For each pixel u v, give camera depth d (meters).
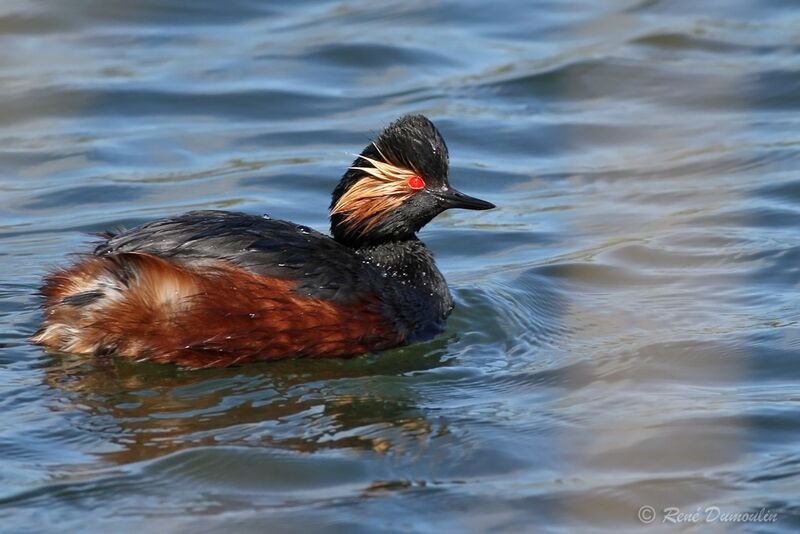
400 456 11.36
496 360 13.96
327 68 24.08
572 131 21.62
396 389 12.98
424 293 14.71
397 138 14.71
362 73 24.00
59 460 11.12
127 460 11.14
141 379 12.97
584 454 11.43
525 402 12.68
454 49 24.94
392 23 26.20
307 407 12.45
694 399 12.73
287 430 11.86
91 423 11.91
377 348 13.95
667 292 15.96
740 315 15.05
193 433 11.73
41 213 18.70
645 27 25.78
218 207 18.77
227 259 13.30
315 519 10.20
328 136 21.48
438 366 13.71
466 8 26.81
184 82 23.31
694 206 18.97
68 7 26.14
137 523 10.07
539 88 23.31
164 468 11.00
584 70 23.80
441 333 14.68
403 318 14.20
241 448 11.39
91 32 25.52
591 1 27.22
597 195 19.64
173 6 26.61
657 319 15.06
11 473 10.84
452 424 12.05
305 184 19.72
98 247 13.78
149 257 13.04
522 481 10.92
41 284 15.59
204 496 10.55
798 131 21.58
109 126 21.78
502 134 21.70
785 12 26.31
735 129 21.75
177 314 13.07
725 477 11.02
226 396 12.65
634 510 10.45
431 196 14.72
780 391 12.91
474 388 13.11
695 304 15.48
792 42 24.69
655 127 21.80
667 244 17.61
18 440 11.48
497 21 26.33
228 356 13.31
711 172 20.23
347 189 14.78
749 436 11.80
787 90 22.86
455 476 11.02
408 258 14.88
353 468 11.09
